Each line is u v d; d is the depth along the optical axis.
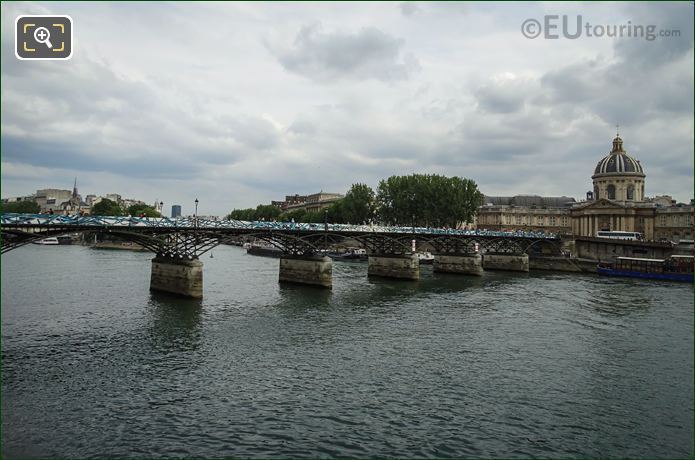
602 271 82.69
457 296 54.94
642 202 128.62
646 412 22.72
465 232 90.19
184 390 24.38
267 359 29.58
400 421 21.31
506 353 31.41
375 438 19.75
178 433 19.88
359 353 31.08
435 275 79.31
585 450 19.25
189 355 30.03
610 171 134.62
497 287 63.75
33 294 49.81
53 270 72.75
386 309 46.03
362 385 25.45
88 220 40.94
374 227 72.12
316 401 23.30
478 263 80.31
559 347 32.88
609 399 24.12
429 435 20.09
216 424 20.73
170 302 46.47
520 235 94.62
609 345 33.44
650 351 32.06
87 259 94.81
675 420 21.94
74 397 23.22
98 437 19.42
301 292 55.72
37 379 25.38
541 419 21.81
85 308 43.06
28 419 20.81
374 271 73.44
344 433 20.12
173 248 49.44
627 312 45.25
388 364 28.95
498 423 21.33
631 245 91.44
